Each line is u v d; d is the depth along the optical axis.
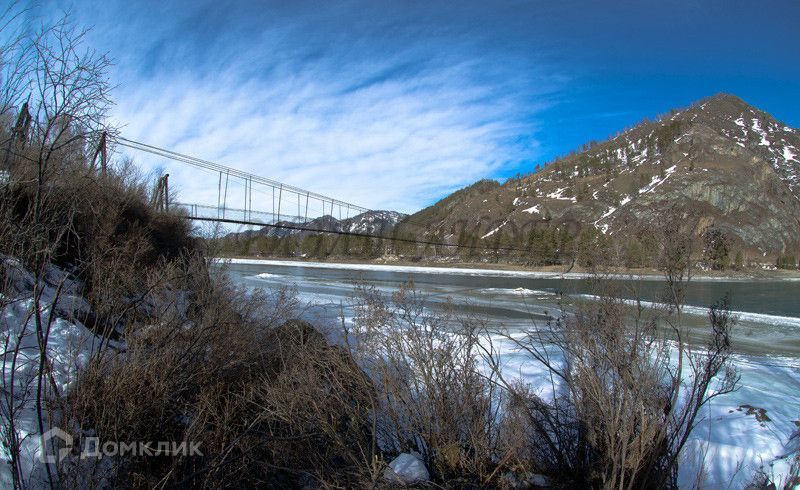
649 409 5.04
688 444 6.45
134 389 5.44
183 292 8.82
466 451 6.02
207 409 6.00
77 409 5.05
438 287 38.50
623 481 4.88
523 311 21.11
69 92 3.91
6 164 4.53
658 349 5.47
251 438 6.13
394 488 5.50
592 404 5.38
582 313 5.56
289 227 29.30
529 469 5.83
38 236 4.49
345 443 6.11
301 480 6.12
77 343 6.05
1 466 4.28
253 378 6.95
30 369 5.07
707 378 5.20
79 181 5.05
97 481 4.74
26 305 6.02
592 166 178.12
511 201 151.75
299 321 8.53
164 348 6.10
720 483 5.76
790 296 40.34
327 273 50.72
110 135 4.38
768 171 128.75
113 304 6.54
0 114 4.26
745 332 19.88
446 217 155.12
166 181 16.11
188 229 16.56
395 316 6.61
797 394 9.53
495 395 6.70
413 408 6.09
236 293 10.05
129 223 10.81
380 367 6.20
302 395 6.05
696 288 37.44
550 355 9.55
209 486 5.37
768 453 6.32
